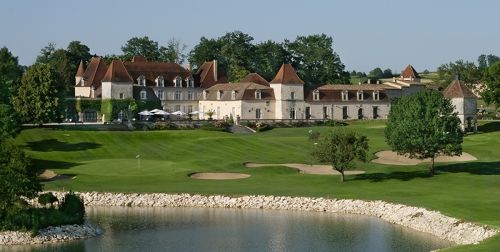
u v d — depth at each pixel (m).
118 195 93.19
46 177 107.06
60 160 125.25
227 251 66.19
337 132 102.00
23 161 71.81
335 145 100.75
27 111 152.50
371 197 87.88
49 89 154.62
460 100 164.38
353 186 97.00
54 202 82.69
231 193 93.25
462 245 61.72
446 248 61.50
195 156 128.00
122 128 164.62
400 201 84.00
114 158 128.12
